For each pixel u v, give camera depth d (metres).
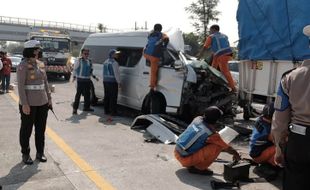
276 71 7.64
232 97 8.86
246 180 5.12
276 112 2.96
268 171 5.33
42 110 5.77
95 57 11.91
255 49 7.94
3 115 9.89
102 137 7.54
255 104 8.52
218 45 8.99
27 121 5.63
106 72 10.10
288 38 7.13
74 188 4.77
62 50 21.69
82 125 8.75
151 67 8.91
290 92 2.83
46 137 7.40
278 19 7.29
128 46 10.34
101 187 4.82
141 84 9.59
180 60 8.62
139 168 5.60
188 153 5.32
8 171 5.34
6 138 7.28
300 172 2.85
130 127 8.53
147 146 6.88
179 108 8.66
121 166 5.68
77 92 10.40
